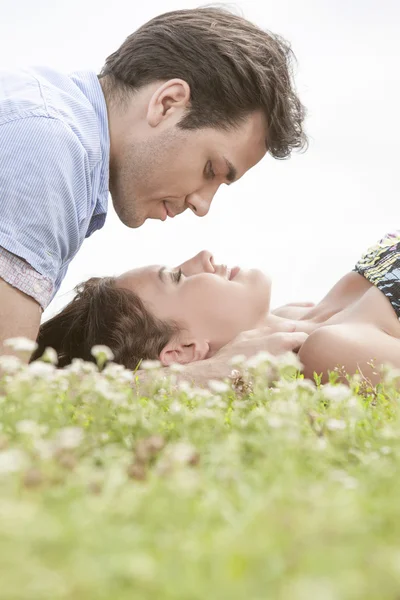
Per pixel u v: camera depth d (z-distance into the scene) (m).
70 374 1.85
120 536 0.73
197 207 2.87
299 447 1.29
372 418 1.73
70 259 2.74
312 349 2.86
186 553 0.71
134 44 2.84
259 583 0.63
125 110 2.78
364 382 2.45
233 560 0.67
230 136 2.75
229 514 0.85
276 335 3.08
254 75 2.74
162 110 2.71
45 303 2.47
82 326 3.33
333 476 1.14
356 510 0.86
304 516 0.81
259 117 2.80
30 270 2.41
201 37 2.75
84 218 2.63
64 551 0.68
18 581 0.61
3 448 1.26
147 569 0.64
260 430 1.48
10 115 2.45
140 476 1.12
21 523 0.72
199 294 3.23
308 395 1.84
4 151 2.39
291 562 0.68
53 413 1.56
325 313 3.35
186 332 3.23
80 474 0.99
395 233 3.32
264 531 0.76
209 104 2.71
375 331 2.91
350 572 0.66
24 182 2.39
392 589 0.64
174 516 0.83
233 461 1.18
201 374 2.97
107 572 0.63
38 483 0.95
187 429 1.54
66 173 2.47
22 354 2.39
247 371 2.21
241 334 3.20
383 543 0.80
